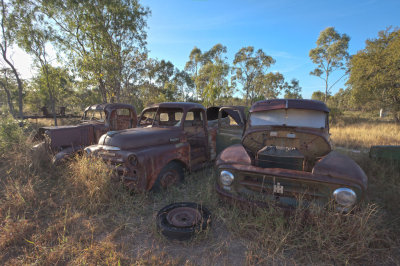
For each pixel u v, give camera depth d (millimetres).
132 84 16766
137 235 2625
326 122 3207
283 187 2668
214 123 5969
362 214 2289
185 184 4113
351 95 21672
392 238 2418
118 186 3422
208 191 3467
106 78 13695
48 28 11953
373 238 2271
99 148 3762
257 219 2600
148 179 3348
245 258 2209
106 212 3123
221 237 2574
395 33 18641
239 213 2838
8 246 2379
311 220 2404
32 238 2484
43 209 3178
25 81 15992
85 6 13078
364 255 2168
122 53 15367
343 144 8172
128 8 15039
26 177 4152
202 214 2742
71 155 4910
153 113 4918
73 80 12883
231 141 5020
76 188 3594
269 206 2584
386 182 3969
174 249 2373
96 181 3375
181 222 2600
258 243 2371
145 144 3613
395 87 17859
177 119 4566
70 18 13188
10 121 6090
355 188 2338
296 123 3209
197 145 4773
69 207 3232
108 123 6074
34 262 2109
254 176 2844
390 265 2086
